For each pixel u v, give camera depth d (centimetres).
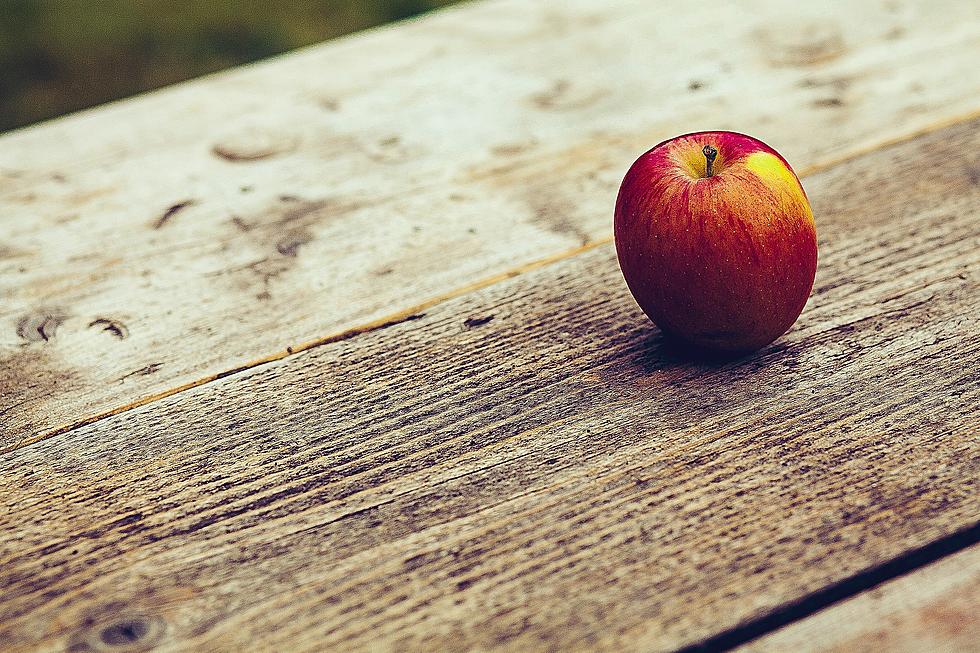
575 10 128
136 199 111
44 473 94
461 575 89
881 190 106
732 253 93
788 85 116
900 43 119
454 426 95
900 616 86
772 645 86
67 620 88
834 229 104
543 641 87
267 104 119
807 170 108
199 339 101
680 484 91
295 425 96
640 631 87
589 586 88
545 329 99
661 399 95
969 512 89
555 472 92
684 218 94
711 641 86
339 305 102
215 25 240
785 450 92
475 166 112
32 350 101
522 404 95
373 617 88
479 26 127
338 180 111
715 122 113
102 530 92
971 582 87
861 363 96
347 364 98
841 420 93
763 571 88
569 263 103
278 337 100
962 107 112
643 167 96
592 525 90
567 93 117
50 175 114
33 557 91
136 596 89
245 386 98
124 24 242
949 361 95
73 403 98
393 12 240
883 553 88
